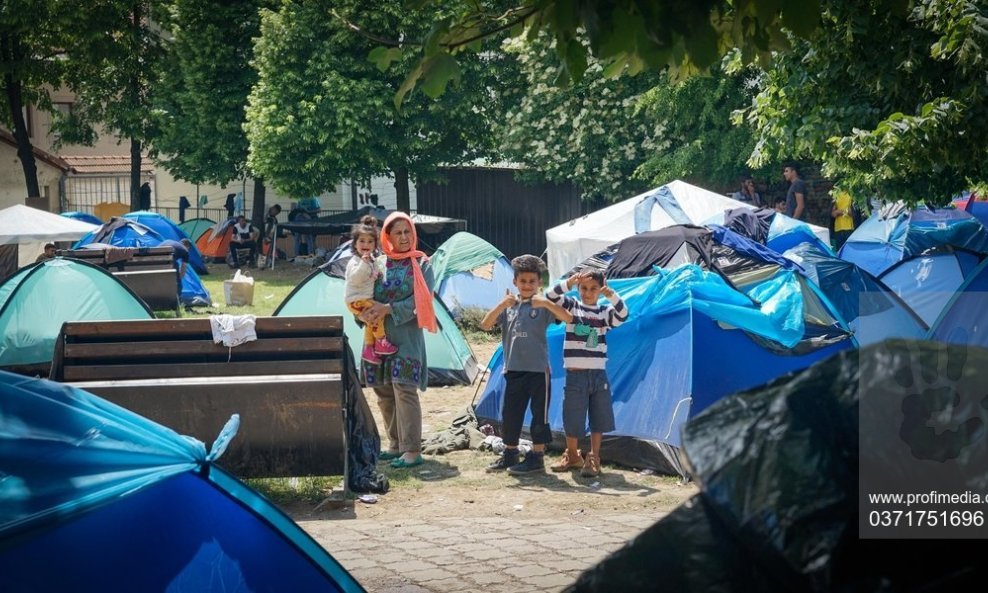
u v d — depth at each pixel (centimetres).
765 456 156
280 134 2664
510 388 850
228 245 3138
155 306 1923
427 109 2752
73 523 363
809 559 146
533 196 2958
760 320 879
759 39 415
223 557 387
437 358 1262
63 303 1327
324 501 739
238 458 718
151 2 3347
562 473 852
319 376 737
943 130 777
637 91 2492
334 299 1277
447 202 3166
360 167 2795
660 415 856
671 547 164
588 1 344
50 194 3753
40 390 398
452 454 921
